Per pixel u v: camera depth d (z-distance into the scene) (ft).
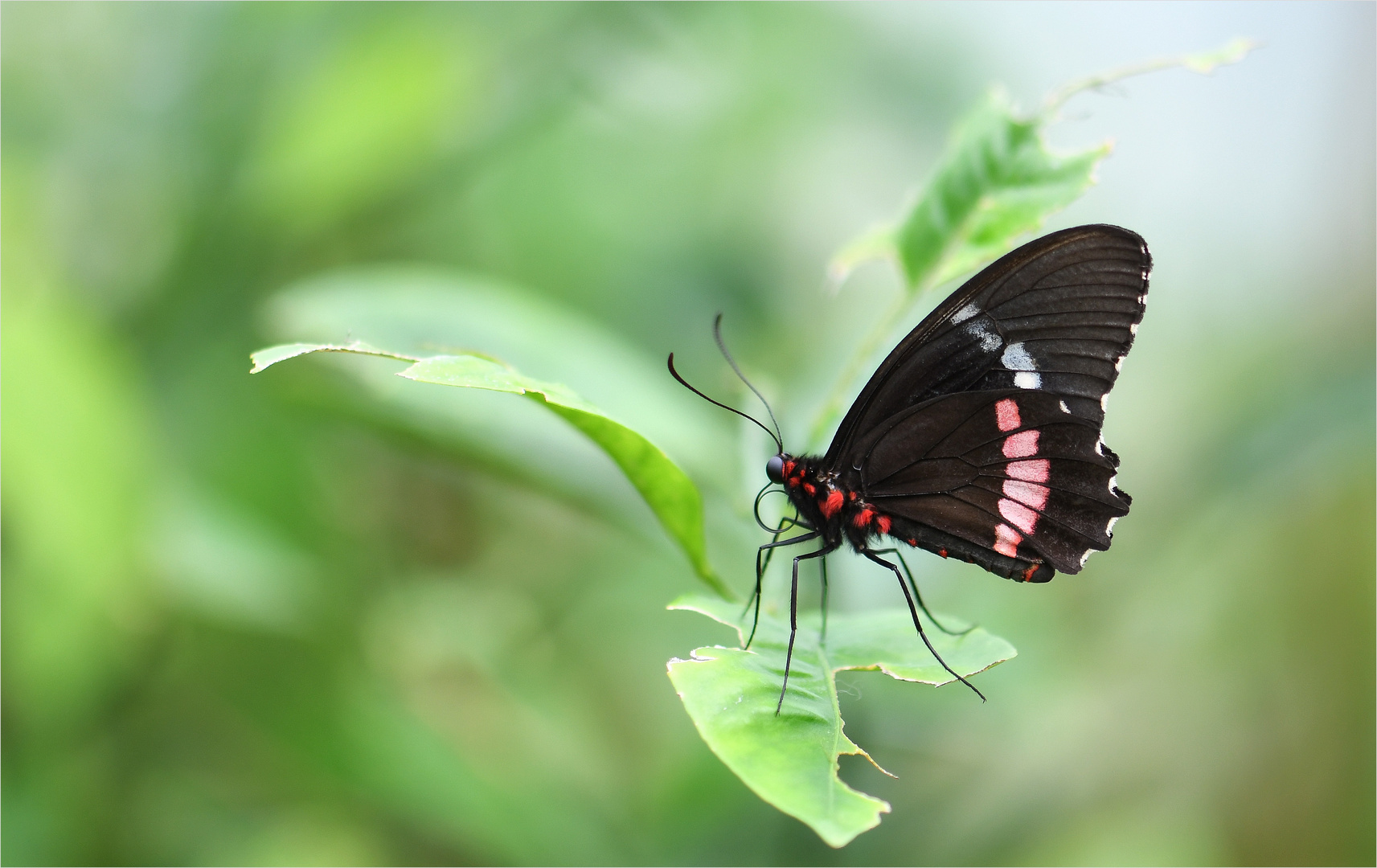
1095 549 2.36
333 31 2.55
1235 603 2.63
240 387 2.53
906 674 2.26
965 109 2.73
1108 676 2.57
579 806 2.47
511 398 2.41
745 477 2.38
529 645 2.60
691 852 2.42
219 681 2.47
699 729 2.22
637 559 2.66
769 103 2.73
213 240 2.54
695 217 2.73
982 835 2.45
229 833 2.46
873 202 2.76
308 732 2.47
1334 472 2.60
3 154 2.51
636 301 2.69
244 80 2.55
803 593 2.39
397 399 2.41
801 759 2.21
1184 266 2.74
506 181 2.69
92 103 2.56
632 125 2.72
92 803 2.43
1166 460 2.66
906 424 2.37
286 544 2.51
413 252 2.65
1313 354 2.63
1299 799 2.62
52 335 2.38
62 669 2.41
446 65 2.53
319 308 2.42
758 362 2.70
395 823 2.49
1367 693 2.61
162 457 2.47
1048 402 2.36
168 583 2.44
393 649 2.54
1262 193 2.72
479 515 2.66
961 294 2.36
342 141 2.53
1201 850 2.51
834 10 2.72
